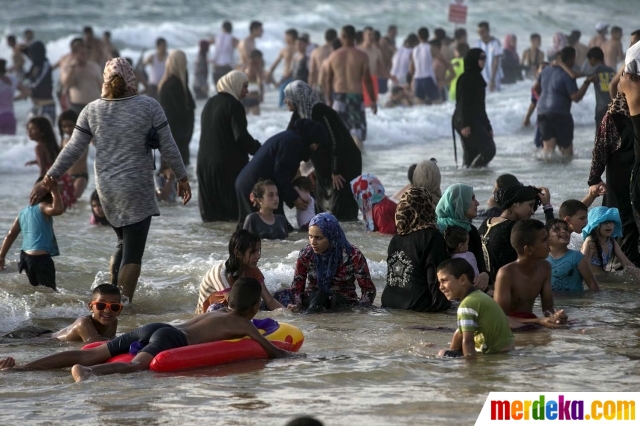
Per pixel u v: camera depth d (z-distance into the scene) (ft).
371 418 36.06
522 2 332.39
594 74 118.32
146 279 66.28
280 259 69.62
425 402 38.11
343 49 135.95
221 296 55.67
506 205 61.05
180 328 46.65
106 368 43.98
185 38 282.56
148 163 59.98
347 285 59.16
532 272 52.95
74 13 292.20
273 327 48.44
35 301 60.44
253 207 81.20
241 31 289.94
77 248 77.00
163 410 37.96
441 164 120.26
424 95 184.85
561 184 99.81
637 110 61.57
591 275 61.11
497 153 127.65
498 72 201.87
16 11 289.74
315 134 82.74
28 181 118.21
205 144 87.10
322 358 46.26
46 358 45.73
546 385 40.34
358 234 79.51
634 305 57.16
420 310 57.31
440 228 59.93
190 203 99.14
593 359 44.57
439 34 201.87
